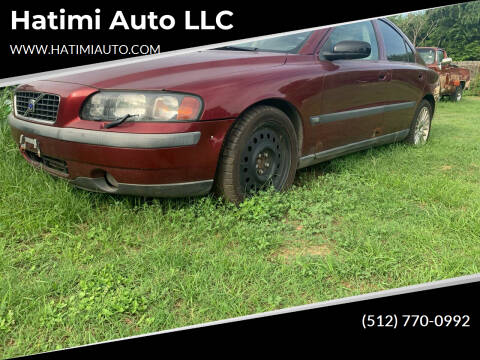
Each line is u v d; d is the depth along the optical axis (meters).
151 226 2.78
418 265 2.41
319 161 3.81
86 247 2.56
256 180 3.19
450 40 23.70
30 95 3.15
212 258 2.43
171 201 3.05
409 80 4.86
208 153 2.79
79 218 2.85
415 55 5.39
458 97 14.10
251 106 3.04
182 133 2.66
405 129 5.06
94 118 2.73
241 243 2.62
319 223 2.94
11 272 2.26
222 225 2.78
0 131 3.90
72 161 2.80
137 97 2.66
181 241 2.64
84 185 2.88
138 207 2.95
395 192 3.52
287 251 2.60
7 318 1.88
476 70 17.19
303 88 3.37
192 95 2.71
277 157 3.34
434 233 2.81
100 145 2.64
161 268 2.32
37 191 3.12
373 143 4.49
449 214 3.05
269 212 2.98
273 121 3.18
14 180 3.27
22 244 2.58
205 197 3.10
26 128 3.05
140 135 2.58
